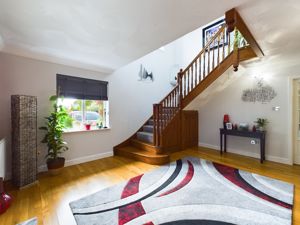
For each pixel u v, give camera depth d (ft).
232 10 5.22
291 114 11.36
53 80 10.64
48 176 9.50
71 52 9.26
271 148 12.34
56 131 9.57
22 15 5.69
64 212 6.24
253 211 6.19
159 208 6.41
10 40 7.82
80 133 11.85
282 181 8.79
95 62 11.10
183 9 5.26
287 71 11.50
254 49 8.39
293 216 5.94
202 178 9.14
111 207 6.49
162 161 11.44
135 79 15.38
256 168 10.73
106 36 7.27
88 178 9.25
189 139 16.26
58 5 5.11
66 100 11.57
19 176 8.03
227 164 11.50
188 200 6.95
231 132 13.55
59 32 6.95
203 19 5.89
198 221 5.66
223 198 7.10
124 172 10.09
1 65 8.86
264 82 12.58
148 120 16.35
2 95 8.90
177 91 14.92
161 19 5.89
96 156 12.69
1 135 8.85
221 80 13.30
